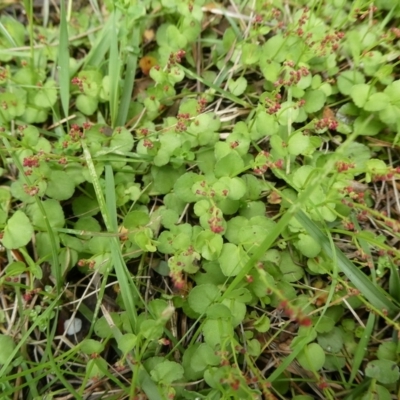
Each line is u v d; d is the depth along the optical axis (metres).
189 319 0.15
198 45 0.17
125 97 0.16
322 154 0.15
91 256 0.15
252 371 0.13
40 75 0.17
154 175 0.15
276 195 0.15
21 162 0.15
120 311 0.15
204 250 0.13
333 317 0.14
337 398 0.14
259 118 0.14
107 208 0.14
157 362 0.13
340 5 0.17
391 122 0.15
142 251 0.14
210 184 0.15
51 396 0.14
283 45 0.16
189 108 0.15
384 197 0.16
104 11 0.18
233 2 0.18
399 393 0.13
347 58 0.17
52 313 0.15
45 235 0.14
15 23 0.17
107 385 0.14
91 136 0.15
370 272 0.15
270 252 0.14
